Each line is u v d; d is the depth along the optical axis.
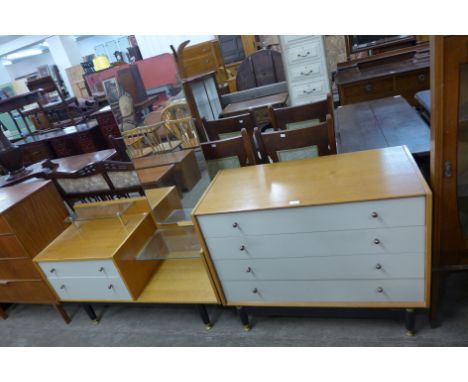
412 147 1.66
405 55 3.17
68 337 2.05
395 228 1.25
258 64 4.14
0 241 1.90
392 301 1.42
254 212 1.37
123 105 1.93
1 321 2.34
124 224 2.00
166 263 2.06
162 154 1.99
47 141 4.04
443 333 1.48
